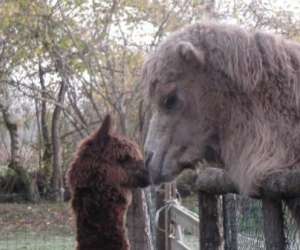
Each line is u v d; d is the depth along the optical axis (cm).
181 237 820
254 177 322
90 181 561
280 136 326
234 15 1341
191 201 1109
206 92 355
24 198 2652
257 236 379
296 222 324
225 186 395
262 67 342
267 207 326
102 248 559
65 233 1745
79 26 1222
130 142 569
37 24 1223
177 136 366
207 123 358
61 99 1678
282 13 1386
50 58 1383
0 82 1742
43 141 3000
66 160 2962
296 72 339
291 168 315
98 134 569
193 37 366
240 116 344
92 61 1170
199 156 363
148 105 388
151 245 1009
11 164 2766
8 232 1797
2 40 1397
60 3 1218
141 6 1240
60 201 2597
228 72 347
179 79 362
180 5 1229
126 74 1196
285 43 352
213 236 437
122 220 566
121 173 560
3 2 1219
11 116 2805
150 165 375
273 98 337
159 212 883
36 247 1484
